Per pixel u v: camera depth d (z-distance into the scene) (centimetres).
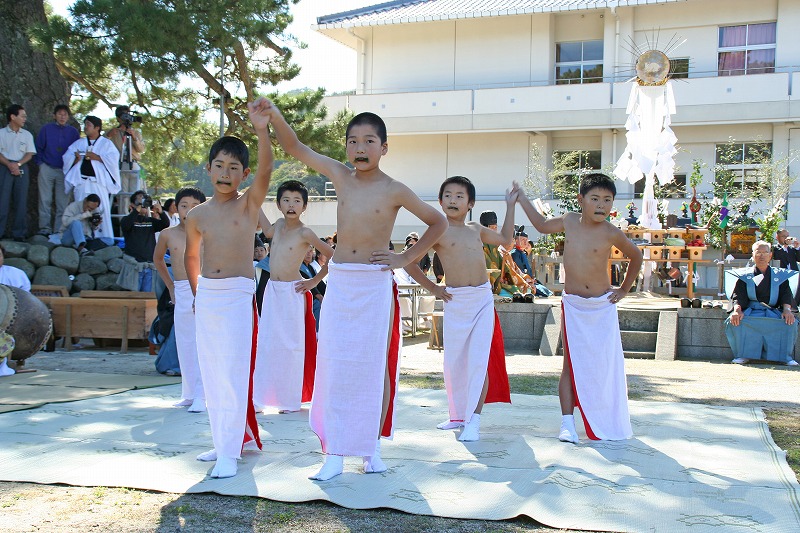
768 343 1045
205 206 484
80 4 1280
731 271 1101
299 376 661
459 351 571
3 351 820
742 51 2559
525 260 1589
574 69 2738
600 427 535
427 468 454
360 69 2891
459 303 571
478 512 374
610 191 553
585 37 2716
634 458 480
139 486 414
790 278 1059
